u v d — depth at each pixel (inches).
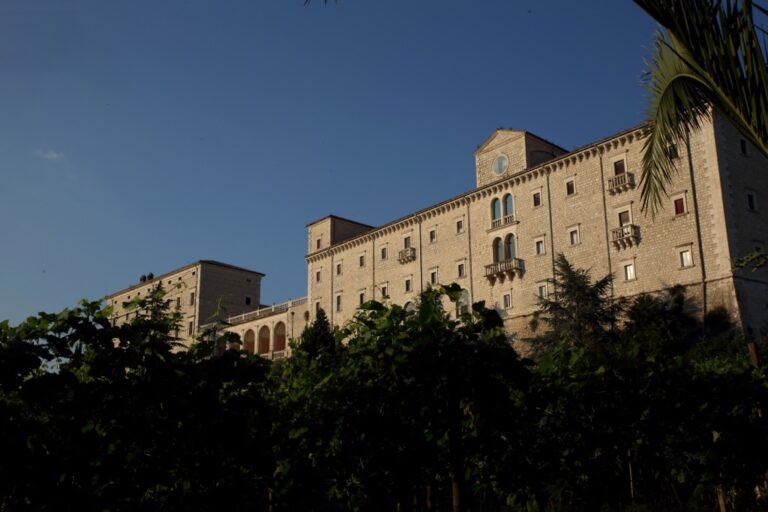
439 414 415.2
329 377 455.2
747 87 275.7
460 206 2556.6
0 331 306.7
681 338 1766.7
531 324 1947.6
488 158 2546.8
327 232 3176.7
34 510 281.4
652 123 357.7
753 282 1787.6
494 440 441.1
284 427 445.7
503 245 2369.6
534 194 2295.8
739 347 1449.3
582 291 1822.1
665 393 527.8
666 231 1907.0
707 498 748.0
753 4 277.7
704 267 1808.6
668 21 283.6
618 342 1716.3
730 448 549.0
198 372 331.6
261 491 361.1
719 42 278.2
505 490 492.4
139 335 318.7
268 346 3388.3
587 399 498.0
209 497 327.0
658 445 546.9
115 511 301.6
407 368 410.3
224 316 3634.4
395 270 2760.8
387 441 425.7
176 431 322.0
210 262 3715.6
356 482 471.8
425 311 418.6
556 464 490.9
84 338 305.4
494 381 414.0
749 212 1859.0
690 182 1873.8
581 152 2155.5
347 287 2972.4
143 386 311.6
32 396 292.8
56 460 287.6
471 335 428.5
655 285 1904.5
